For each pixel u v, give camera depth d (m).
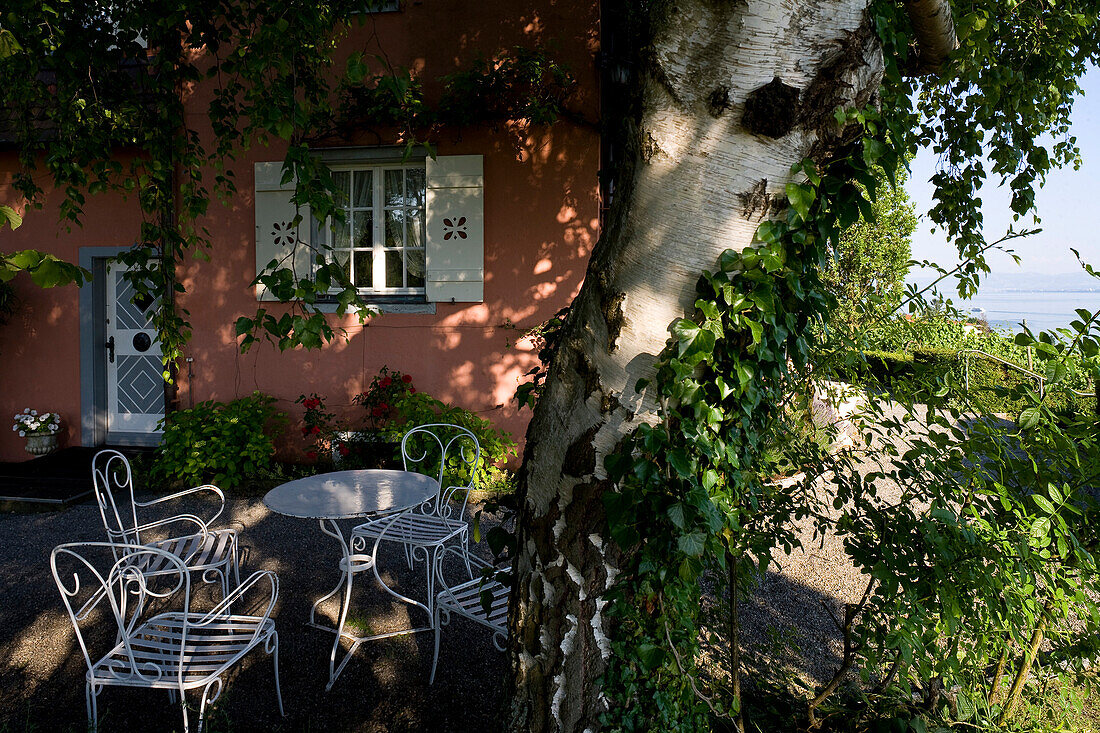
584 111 6.21
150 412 7.29
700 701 2.20
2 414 7.25
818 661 3.29
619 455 1.77
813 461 2.50
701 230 1.71
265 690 3.07
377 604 3.90
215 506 5.66
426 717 2.87
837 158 1.79
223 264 6.79
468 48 6.30
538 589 2.04
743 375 1.76
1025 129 3.29
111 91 3.71
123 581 3.04
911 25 2.56
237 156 6.66
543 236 6.36
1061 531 1.76
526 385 2.70
